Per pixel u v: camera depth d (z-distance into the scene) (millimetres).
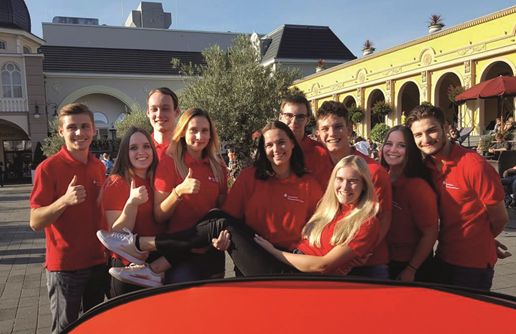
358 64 20406
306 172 2830
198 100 9992
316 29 33125
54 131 25203
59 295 2898
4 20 29281
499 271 5336
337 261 2412
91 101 34219
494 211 2701
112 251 2738
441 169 2887
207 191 2961
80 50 34594
